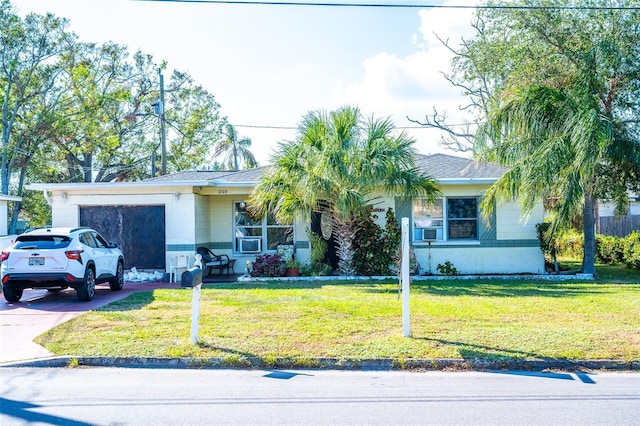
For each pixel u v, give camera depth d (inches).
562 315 368.2
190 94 1617.9
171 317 376.2
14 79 1258.0
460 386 241.8
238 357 278.2
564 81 636.7
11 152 1262.3
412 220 661.9
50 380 253.9
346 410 209.8
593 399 221.1
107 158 1520.7
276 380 253.3
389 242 622.2
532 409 209.2
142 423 196.4
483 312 379.2
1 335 336.8
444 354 278.2
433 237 649.0
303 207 561.6
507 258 657.6
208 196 708.7
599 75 600.7
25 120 1280.8
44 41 1291.8
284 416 203.3
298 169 563.8
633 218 1002.1
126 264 652.7
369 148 554.9
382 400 222.4
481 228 657.0
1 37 1227.2
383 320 354.9
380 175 543.8
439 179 629.9
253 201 620.1
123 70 1535.4
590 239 608.4
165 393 233.3
